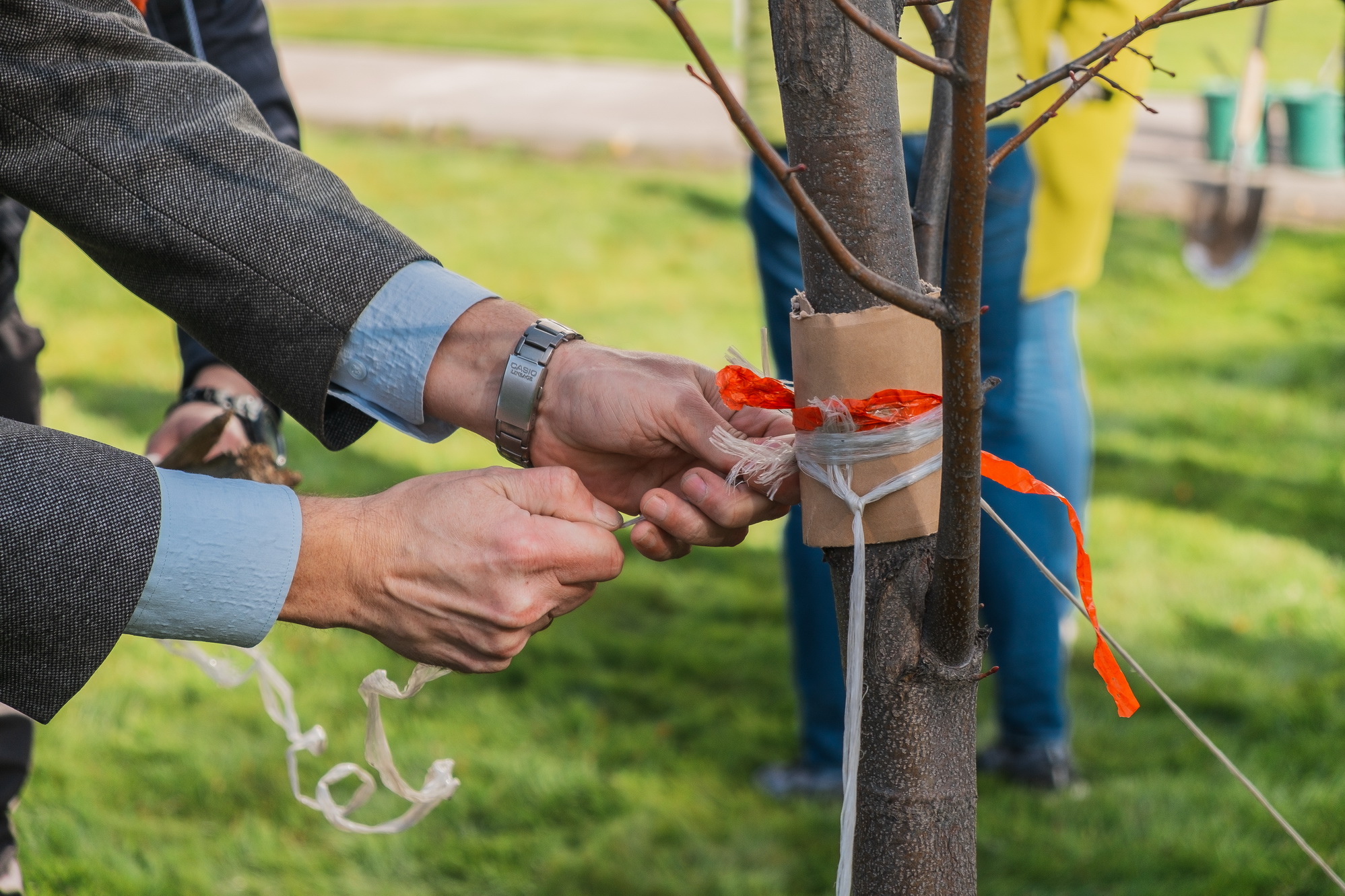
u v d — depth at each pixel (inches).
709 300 222.8
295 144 68.3
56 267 228.2
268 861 87.0
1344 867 83.2
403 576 40.9
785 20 32.7
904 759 35.3
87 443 40.0
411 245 47.4
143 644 113.2
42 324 200.1
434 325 45.9
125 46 46.3
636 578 129.8
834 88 32.7
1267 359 189.2
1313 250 239.1
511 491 41.6
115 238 45.0
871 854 36.0
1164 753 99.3
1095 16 80.4
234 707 104.3
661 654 114.7
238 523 39.8
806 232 34.3
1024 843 89.1
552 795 94.3
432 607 41.1
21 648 37.7
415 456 154.5
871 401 33.7
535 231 263.1
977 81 25.8
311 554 40.6
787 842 89.8
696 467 45.5
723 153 327.9
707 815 92.7
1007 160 77.8
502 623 40.7
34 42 44.2
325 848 88.8
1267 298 217.2
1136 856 86.8
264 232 45.3
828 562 37.2
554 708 105.9
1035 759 95.0
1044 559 88.4
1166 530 136.7
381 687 44.5
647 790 95.3
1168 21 33.8
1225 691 106.3
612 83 412.2
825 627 90.4
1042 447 86.4
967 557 32.0
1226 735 101.3
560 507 41.5
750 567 133.0
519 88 408.5
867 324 33.6
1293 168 257.1
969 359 28.5
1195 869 85.3
